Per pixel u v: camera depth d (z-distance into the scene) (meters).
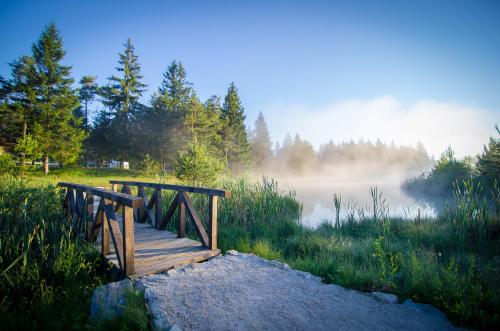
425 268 3.71
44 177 22.48
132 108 36.97
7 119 25.00
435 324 2.55
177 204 5.52
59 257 4.04
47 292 3.36
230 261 4.18
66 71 28.41
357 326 2.44
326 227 8.98
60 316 2.91
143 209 6.82
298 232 8.09
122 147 34.53
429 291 3.21
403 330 2.41
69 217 5.91
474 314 2.63
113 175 29.14
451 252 5.61
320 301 2.89
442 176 20.22
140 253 4.37
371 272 3.83
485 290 3.10
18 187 6.62
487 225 6.31
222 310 2.61
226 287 3.16
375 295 3.10
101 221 4.77
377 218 9.23
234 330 2.30
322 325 2.42
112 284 3.24
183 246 4.79
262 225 8.62
